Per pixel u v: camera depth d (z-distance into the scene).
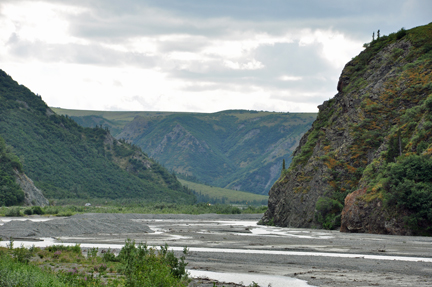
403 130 88.81
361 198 80.31
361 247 52.97
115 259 38.34
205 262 41.09
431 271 35.28
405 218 69.75
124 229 79.50
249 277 32.94
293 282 30.88
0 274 23.88
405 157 77.44
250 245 56.66
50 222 77.75
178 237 68.62
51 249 44.06
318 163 104.94
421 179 72.06
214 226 102.69
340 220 89.00
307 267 38.12
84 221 81.50
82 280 24.98
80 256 40.66
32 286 23.05
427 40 109.19
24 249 37.88
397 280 31.03
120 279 29.09
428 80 98.69
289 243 59.06
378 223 74.25
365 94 107.31
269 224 115.56
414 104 96.94
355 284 29.59
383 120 99.75
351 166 97.44
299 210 103.75
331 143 108.25
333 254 47.38
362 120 102.00
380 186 78.31
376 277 32.47
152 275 24.36
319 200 94.06
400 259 42.78
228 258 43.88
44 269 30.45
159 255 31.80
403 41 113.75
